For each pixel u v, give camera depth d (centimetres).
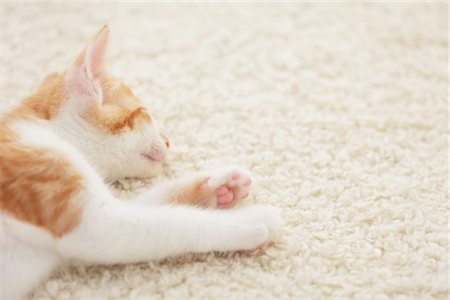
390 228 58
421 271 55
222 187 58
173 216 55
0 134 56
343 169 63
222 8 85
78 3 85
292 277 55
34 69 74
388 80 74
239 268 55
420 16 83
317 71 75
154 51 77
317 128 68
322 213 59
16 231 54
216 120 68
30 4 84
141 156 62
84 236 53
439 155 65
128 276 55
